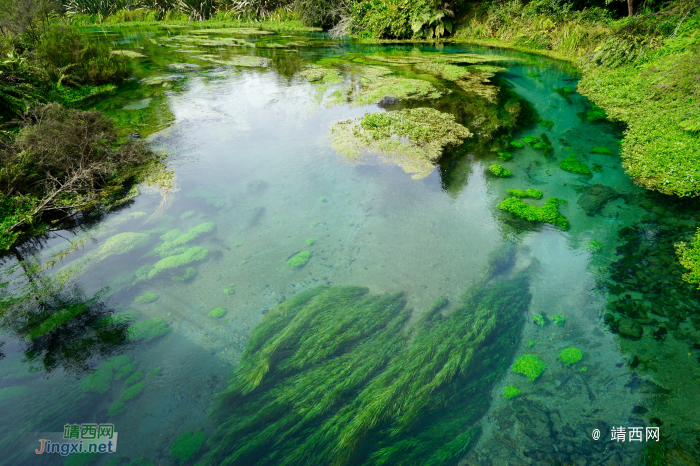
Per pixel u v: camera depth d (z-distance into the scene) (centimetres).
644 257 433
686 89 736
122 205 551
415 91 1004
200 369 329
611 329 357
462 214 532
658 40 945
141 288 412
